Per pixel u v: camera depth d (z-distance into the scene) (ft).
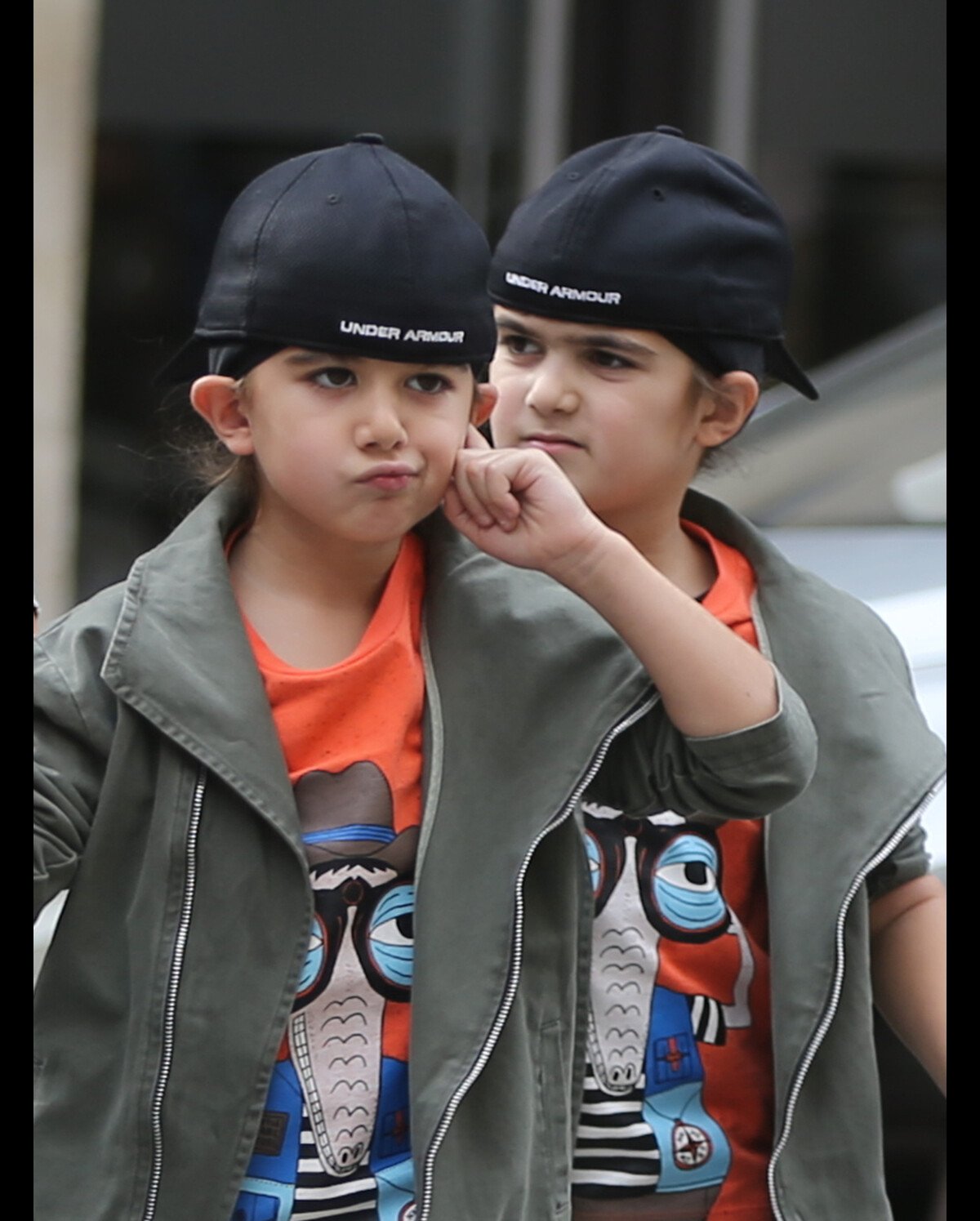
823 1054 27.96
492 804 25.11
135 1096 23.63
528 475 24.80
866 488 57.41
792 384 31.65
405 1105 24.70
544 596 26.27
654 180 29.14
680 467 29.81
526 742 25.44
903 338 64.03
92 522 88.99
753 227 29.89
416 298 23.79
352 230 23.77
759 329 29.94
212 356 24.94
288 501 24.50
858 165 93.56
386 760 25.00
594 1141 26.99
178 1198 23.62
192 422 28.73
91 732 24.23
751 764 24.73
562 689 25.66
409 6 91.25
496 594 26.14
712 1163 27.48
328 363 23.94
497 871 24.76
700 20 90.38
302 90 91.91
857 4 92.43
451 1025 24.21
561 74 89.71
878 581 49.03
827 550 52.49
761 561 30.27
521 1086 24.88
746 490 57.98
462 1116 24.45
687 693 24.58
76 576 88.02
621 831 27.86
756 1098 27.99
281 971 23.97
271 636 25.36
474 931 24.54
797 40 91.97
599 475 29.01
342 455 23.95
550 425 29.04
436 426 24.31
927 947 29.86
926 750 28.84
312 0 91.45
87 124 85.76
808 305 94.94
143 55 91.15
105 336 91.04
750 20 90.79
